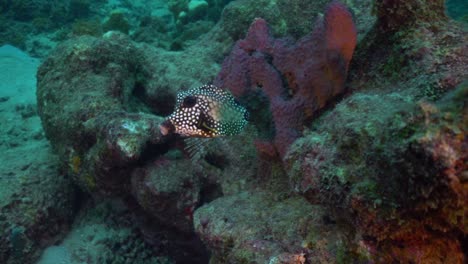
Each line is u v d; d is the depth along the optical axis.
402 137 1.90
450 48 3.00
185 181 4.49
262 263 2.89
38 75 6.12
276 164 3.95
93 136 4.81
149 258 5.74
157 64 6.24
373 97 2.79
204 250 5.41
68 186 6.05
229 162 4.55
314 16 6.04
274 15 6.05
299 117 3.68
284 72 4.08
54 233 5.71
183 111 2.86
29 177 5.76
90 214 6.12
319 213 3.02
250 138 4.59
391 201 2.04
